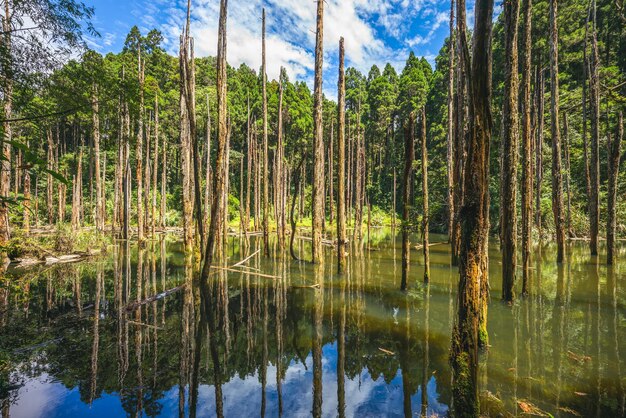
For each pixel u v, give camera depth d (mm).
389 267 12148
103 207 24969
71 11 4219
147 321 6418
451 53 14711
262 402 3793
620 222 17344
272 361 4875
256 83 42406
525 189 7406
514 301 6957
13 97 4164
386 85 43125
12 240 12625
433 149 31750
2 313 6707
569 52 21047
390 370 4477
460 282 3293
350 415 3498
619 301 7113
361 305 7496
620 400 3502
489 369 4250
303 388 4121
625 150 17078
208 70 39219
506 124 6562
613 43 19688
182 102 13148
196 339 5609
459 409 3164
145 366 4609
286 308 7398
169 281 9977
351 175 34156
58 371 4371
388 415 3471
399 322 6344
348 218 30578
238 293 8742
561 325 5777
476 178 3199
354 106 47219
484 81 3193
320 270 11812
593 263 11414
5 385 3990
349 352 5113
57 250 14133
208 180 19859
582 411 3316
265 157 14508
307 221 34031
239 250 17828
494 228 21188
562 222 11211
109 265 12562
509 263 6859
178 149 33688
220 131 8805
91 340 5438
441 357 4797
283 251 13305
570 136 19734
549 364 4367
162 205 25375
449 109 14898
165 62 30672
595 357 4547
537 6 21594
